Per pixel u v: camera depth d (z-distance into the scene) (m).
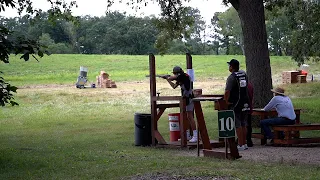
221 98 9.95
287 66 57.81
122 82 47.25
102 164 9.85
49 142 15.39
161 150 12.69
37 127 20.69
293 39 28.31
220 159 10.05
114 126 20.34
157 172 8.28
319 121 19.61
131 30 114.50
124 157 11.04
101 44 119.12
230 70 11.45
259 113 13.43
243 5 17.36
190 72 13.28
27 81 49.53
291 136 13.22
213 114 23.81
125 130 18.78
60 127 20.50
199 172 8.05
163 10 22.67
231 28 101.62
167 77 13.02
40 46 9.45
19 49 9.20
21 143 15.22
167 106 13.81
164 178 7.72
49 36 114.44
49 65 65.38
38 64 65.50
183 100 12.69
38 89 40.91
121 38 115.06
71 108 29.30
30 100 33.91
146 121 13.74
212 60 69.19
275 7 24.20
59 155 11.63
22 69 61.22
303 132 16.33
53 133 18.30
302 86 35.56
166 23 22.86
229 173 7.94
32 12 19.09
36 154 12.02
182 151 12.29
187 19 22.95
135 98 34.22
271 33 91.38
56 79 51.75
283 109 12.88
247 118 12.61
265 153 11.21
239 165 8.95
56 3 20.73
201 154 11.47
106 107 29.45
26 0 18.84
